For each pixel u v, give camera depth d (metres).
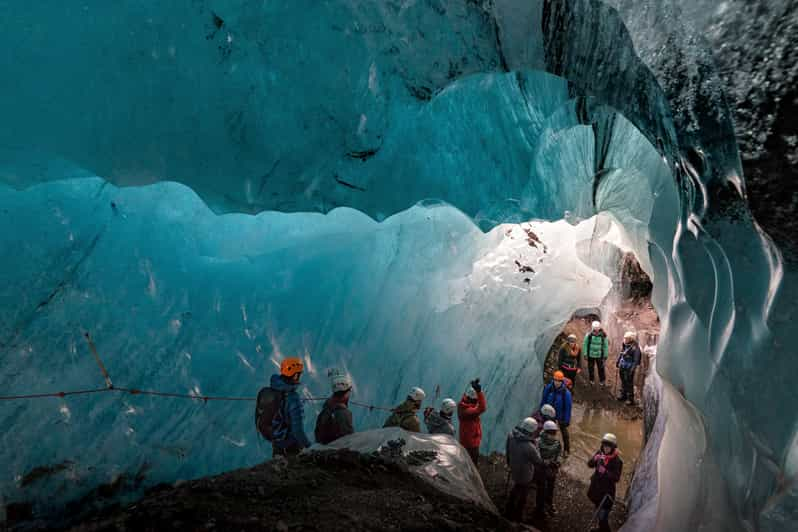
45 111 4.65
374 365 6.70
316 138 5.27
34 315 4.53
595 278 8.85
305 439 4.16
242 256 5.98
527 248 8.24
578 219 6.95
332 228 6.44
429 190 5.72
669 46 2.66
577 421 8.18
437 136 5.62
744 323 2.58
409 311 7.06
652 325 10.80
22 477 4.11
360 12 4.80
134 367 4.89
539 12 4.20
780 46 2.13
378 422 6.56
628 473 6.83
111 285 4.96
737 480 2.68
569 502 6.18
